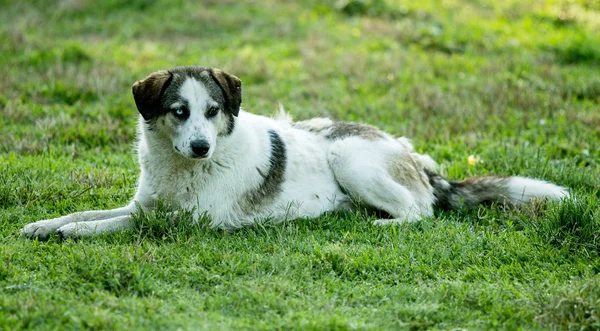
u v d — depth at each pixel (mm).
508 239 6949
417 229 7348
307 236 6980
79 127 10469
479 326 5266
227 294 5609
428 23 18859
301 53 16422
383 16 19516
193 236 6641
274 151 7582
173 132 6809
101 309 5113
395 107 12383
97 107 11758
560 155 10094
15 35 15867
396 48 16922
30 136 10125
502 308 5496
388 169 7758
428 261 6449
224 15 19047
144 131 7141
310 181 7789
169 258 6176
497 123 11539
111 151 10094
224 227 7281
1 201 7512
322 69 14930
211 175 7156
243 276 5961
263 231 7117
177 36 17719
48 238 6699
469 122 11531
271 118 8414
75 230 6621
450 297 5668
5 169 8414
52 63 14383
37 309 5070
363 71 14641
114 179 8492
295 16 19234
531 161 9359
